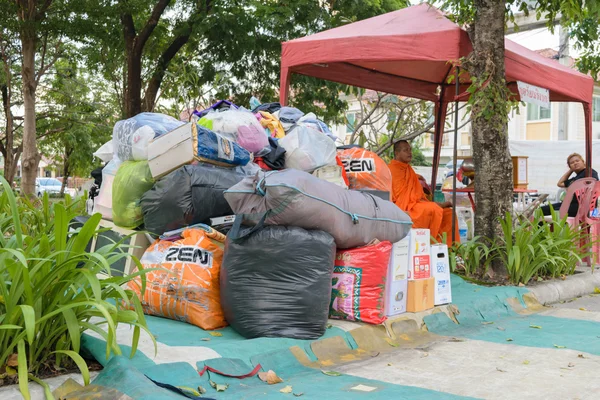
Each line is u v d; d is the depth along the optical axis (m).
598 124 31.36
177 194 4.94
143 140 5.48
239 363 3.86
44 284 3.29
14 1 15.48
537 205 8.84
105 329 4.18
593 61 13.54
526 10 8.49
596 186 8.64
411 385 3.83
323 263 4.38
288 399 3.47
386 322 4.93
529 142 16.73
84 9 14.52
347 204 4.68
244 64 15.80
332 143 5.57
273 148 5.45
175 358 3.72
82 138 27.91
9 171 21.33
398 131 12.25
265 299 4.27
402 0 15.91
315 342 4.31
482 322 5.81
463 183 9.59
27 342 3.37
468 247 7.12
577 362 4.41
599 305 6.88
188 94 13.12
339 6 14.55
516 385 3.87
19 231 3.36
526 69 7.65
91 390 3.19
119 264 5.60
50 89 27.02
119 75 17.81
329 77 8.74
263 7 14.01
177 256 4.68
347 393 3.61
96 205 6.03
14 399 3.01
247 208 4.40
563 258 7.49
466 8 8.27
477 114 7.02
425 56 6.85
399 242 5.18
